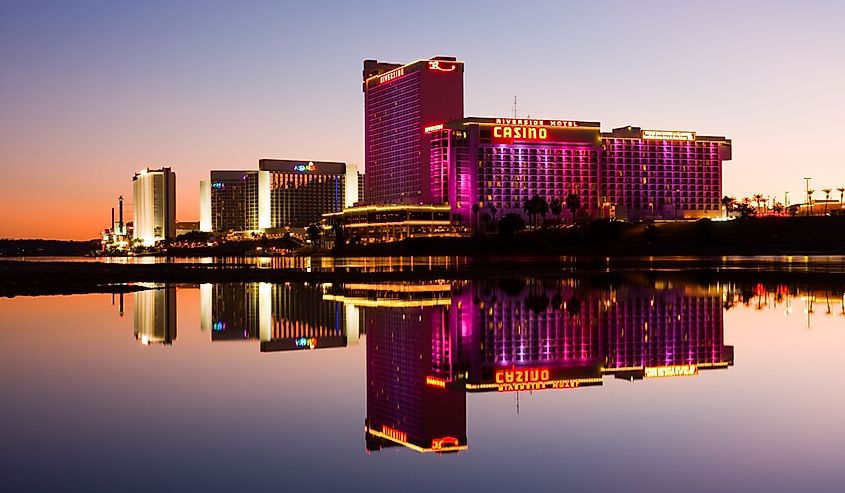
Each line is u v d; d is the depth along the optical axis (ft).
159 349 168.04
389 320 220.64
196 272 495.82
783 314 220.02
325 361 152.97
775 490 71.26
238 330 203.82
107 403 110.63
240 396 116.67
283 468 79.77
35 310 260.21
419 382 131.23
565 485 73.72
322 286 375.66
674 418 99.60
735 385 120.47
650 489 72.13
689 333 185.37
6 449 86.17
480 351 165.48
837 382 121.19
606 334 188.03
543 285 343.05
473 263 617.21
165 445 88.17
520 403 113.09
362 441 90.58
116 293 345.31
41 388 121.80
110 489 72.79
